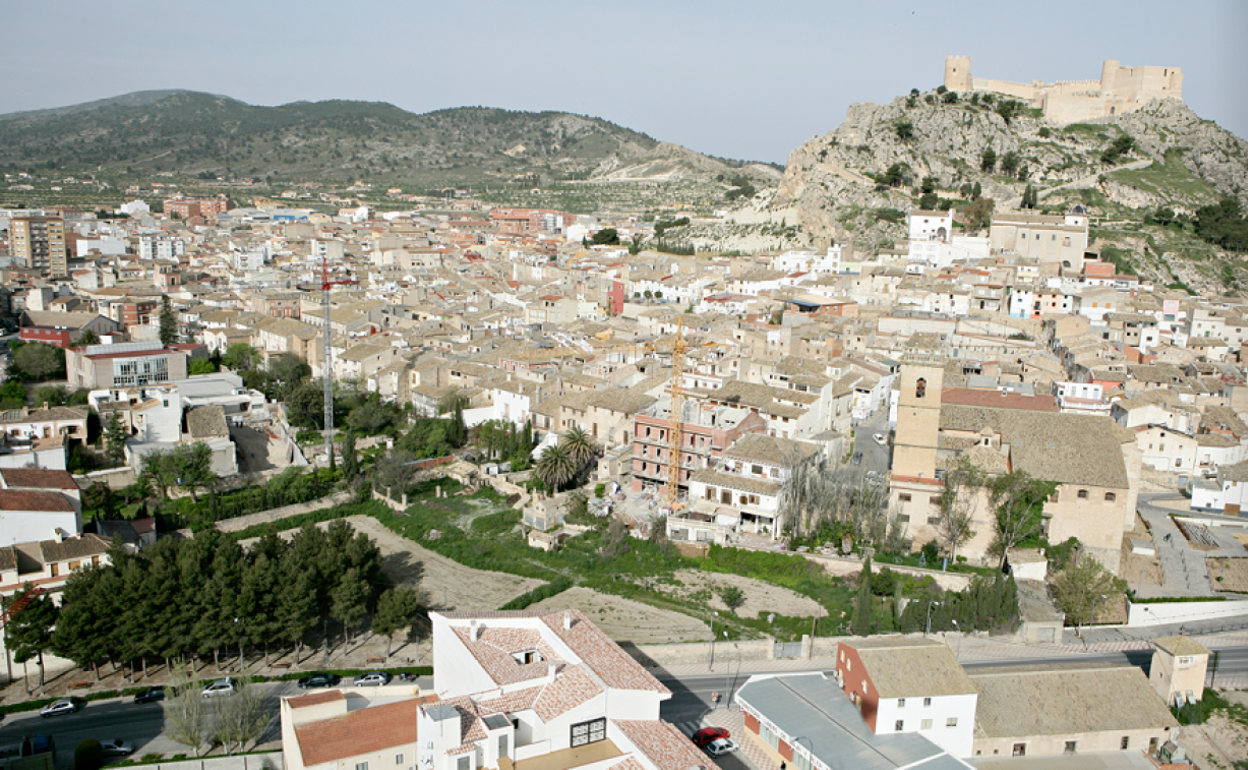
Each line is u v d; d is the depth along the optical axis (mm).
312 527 139625
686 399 180875
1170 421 187250
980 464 141250
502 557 152750
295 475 180375
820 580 139500
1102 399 188750
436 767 78875
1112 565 139625
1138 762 99438
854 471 164625
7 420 175875
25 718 111375
